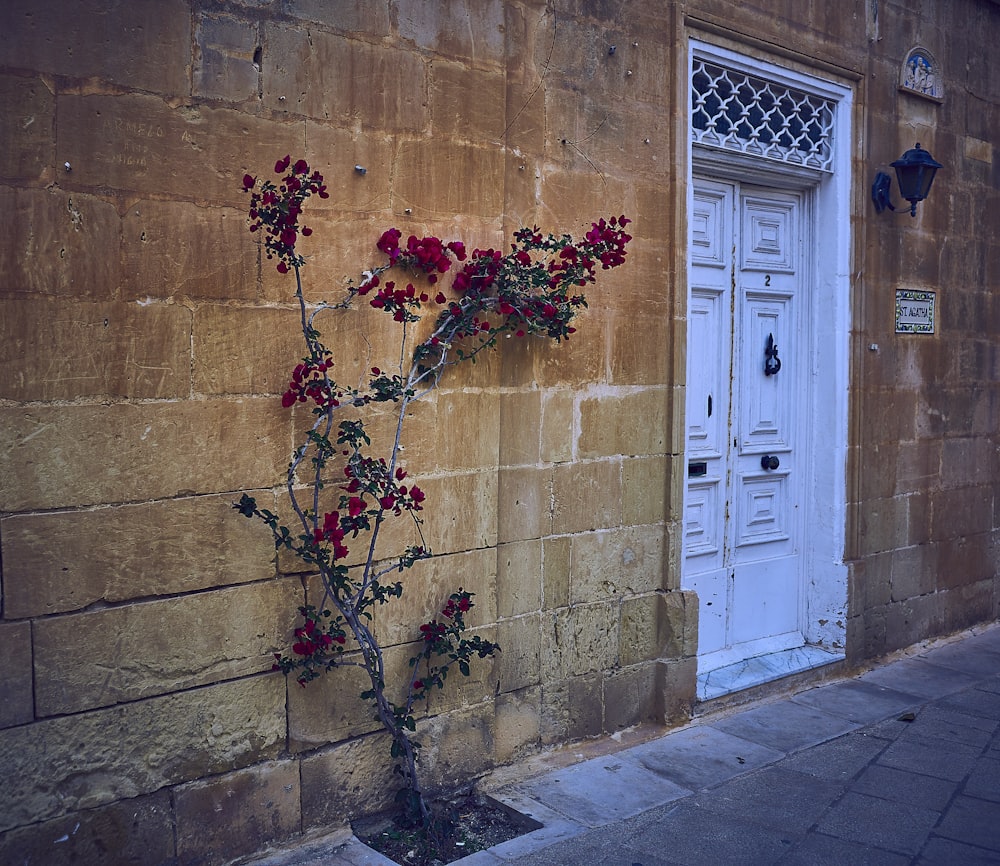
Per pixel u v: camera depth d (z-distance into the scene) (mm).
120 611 3281
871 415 6254
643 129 4867
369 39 3811
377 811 3994
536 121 4430
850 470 6094
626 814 4117
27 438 3068
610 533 4844
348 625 3832
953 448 6945
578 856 3764
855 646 6121
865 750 4871
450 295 4137
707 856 3791
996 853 3855
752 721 5227
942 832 4023
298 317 3648
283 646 3686
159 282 3312
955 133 6801
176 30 3320
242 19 3473
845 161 5988
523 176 4391
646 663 5055
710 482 5590
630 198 4832
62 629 3166
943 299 6773
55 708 3162
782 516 6113
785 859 3783
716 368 5598
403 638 4051
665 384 5031
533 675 4559
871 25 6082
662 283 4988
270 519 3508
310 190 3465
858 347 6086
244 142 3490
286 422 3645
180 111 3340
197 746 3480
